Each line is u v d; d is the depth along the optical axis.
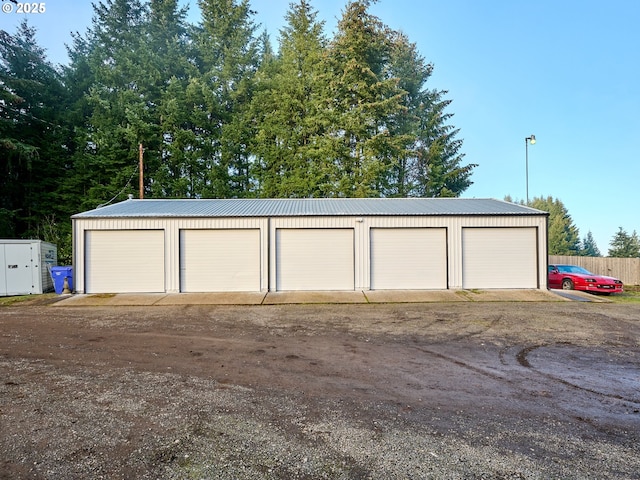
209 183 25.81
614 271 20.08
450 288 13.65
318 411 3.92
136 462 2.97
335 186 23.94
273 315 9.52
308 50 27.58
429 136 30.12
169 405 4.04
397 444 3.26
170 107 24.55
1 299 12.12
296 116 26.09
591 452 3.16
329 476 2.80
